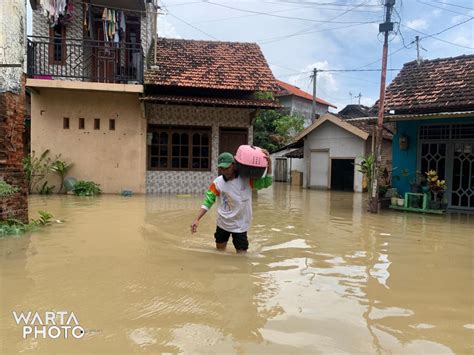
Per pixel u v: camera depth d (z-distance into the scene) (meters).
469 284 4.53
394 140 13.79
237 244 5.66
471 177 12.26
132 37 15.86
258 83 15.93
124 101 15.37
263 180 5.62
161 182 15.87
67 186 14.75
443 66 13.91
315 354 2.78
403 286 4.39
